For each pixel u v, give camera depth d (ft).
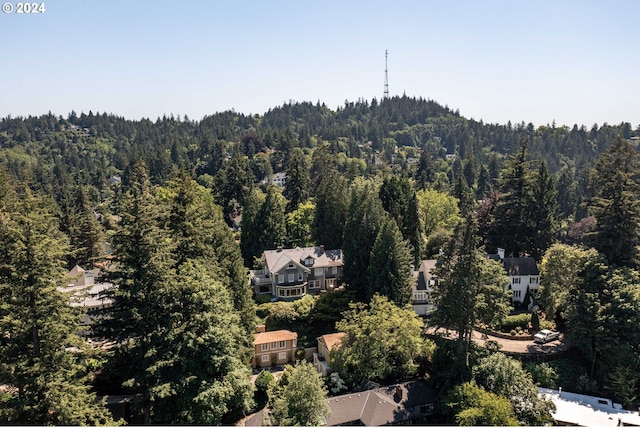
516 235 223.51
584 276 161.07
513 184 228.22
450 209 282.56
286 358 169.37
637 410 138.62
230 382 117.70
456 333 170.40
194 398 106.63
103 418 96.02
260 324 182.09
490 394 120.98
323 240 240.73
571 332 159.22
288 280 207.10
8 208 168.25
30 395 89.51
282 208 271.08
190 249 138.72
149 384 105.40
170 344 110.42
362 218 197.88
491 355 141.18
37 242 92.99
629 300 146.72
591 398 140.36
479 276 142.41
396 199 243.81
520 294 199.21
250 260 248.11
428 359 151.94
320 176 355.36
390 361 150.82
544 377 148.56
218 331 113.60
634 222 166.40
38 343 91.97
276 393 138.92
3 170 218.59
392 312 151.94
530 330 175.73
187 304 115.03
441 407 132.77
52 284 93.71
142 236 109.91
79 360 106.52
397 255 175.22
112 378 123.75
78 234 257.75
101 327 110.32
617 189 170.30
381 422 126.72
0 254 100.63
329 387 148.15
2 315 92.43
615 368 142.92
